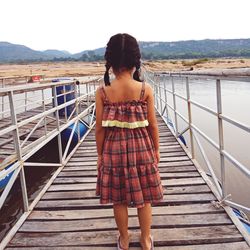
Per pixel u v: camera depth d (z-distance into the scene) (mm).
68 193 4375
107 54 2471
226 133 12227
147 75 15016
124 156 2488
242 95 26391
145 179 2521
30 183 8016
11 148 7402
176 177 4812
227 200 3678
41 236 3268
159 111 11297
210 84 42125
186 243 3041
